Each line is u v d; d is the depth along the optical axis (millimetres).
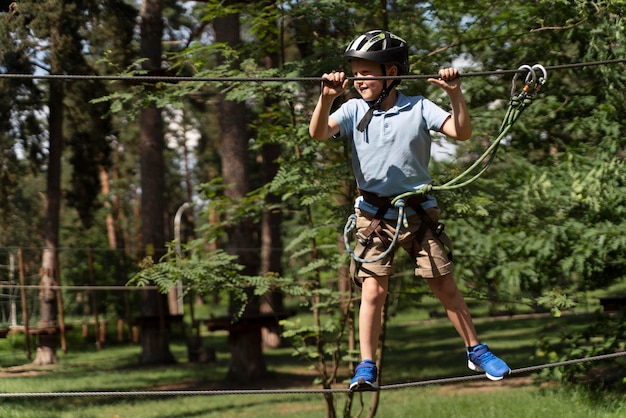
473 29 12297
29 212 52719
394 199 5387
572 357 14539
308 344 14852
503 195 12125
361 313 5551
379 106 5453
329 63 11453
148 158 28625
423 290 13250
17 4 25469
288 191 12875
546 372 14828
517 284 12406
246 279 12086
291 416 16359
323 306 12266
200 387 23141
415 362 26328
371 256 5504
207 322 23453
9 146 29031
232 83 11859
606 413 13391
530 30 12148
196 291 12023
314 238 12672
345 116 5480
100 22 26422
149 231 28422
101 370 28125
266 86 11648
